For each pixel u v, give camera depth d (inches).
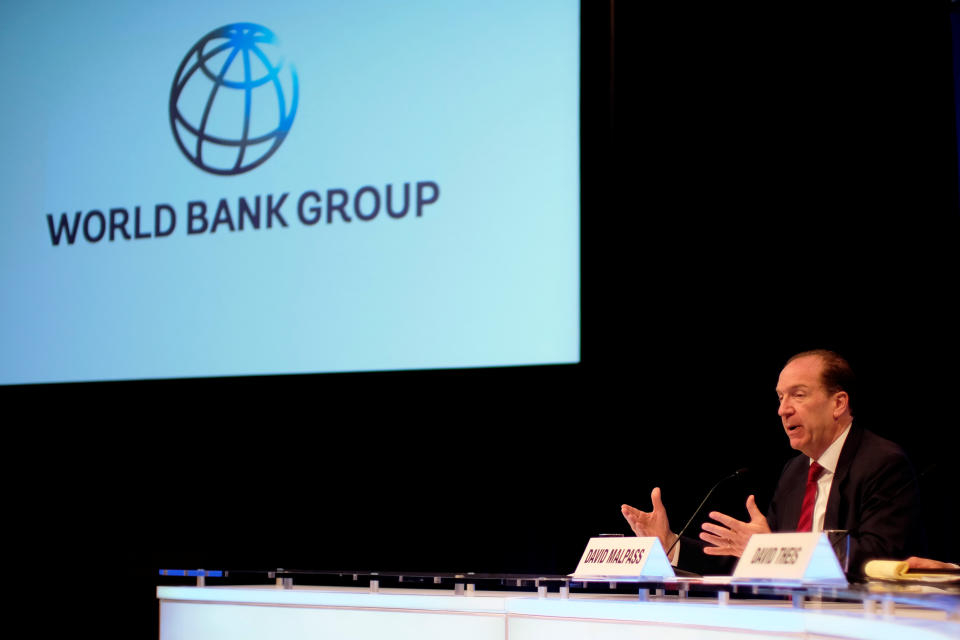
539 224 190.2
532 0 194.7
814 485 148.1
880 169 176.6
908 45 176.2
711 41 187.9
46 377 222.1
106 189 222.2
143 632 225.9
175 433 225.0
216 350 209.3
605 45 189.3
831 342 176.6
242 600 141.5
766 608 98.8
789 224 181.0
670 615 104.3
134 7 224.8
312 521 212.8
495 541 197.9
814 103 181.5
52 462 234.2
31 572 234.8
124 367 215.9
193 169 215.6
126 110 222.8
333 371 200.4
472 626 121.3
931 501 165.8
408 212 198.7
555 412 194.9
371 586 136.2
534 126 192.2
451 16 199.9
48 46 230.5
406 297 197.3
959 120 173.8
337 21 207.9
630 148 189.0
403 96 201.5
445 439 203.6
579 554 190.9
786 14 184.5
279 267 206.4
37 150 228.4
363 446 209.9
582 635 111.8
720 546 127.5
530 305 189.3
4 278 227.6
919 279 172.1
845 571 112.0
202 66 217.8
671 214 187.3
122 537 228.2
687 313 185.2
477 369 192.1
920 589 95.2
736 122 185.5
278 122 209.9
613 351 184.2
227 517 219.9
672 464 184.2
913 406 169.9
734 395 181.5
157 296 215.2
